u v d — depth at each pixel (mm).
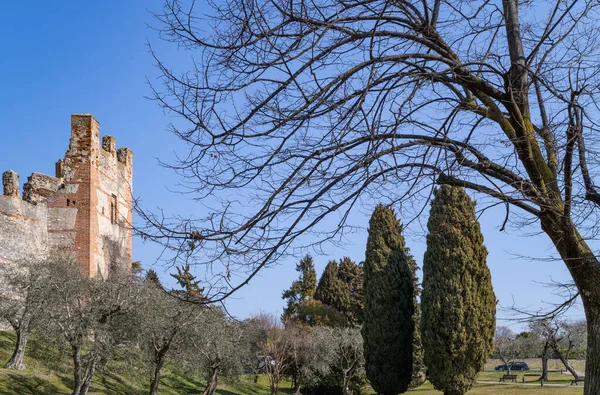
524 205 6652
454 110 6984
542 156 6793
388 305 35312
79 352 23875
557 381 54812
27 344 32094
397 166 6746
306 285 67938
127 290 25453
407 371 35219
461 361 31312
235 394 44062
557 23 7043
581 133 6613
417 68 6840
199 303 6566
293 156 6691
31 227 36250
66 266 27047
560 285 7297
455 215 31844
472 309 31438
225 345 34156
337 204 6762
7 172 35500
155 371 28719
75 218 37844
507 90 6785
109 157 41719
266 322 45781
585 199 6781
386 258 35969
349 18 6574
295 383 48844
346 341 44062
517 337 68562
